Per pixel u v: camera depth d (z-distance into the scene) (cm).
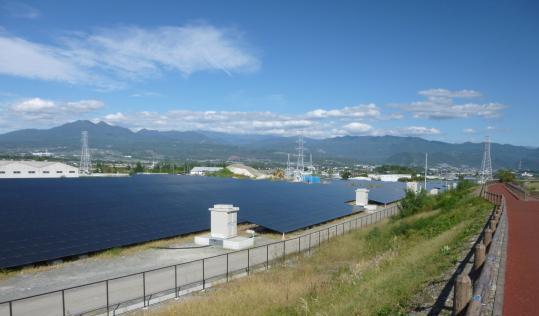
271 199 5828
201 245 3538
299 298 1781
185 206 4581
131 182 6109
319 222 4950
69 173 12975
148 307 2045
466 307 889
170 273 2659
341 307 1487
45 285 2338
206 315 1742
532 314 1109
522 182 10594
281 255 3275
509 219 3278
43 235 2975
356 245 3522
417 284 1565
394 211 6712
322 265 2850
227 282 2470
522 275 1501
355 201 7538
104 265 2788
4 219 3127
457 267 1688
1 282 2362
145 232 3503
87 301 2092
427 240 2908
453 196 6144
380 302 1439
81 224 3362
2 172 11744
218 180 8288
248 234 4112
